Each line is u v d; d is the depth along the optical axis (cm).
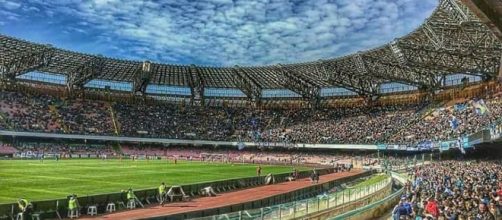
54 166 6094
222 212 2719
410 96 10419
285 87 11812
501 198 2492
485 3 1664
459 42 6875
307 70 10338
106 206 2875
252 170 6688
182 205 3191
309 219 2692
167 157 9962
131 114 11356
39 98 10406
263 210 2314
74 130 9781
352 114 10925
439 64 7881
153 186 4069
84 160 7894
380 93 10981
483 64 7925
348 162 8925
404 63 7988
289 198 3531
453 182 3497
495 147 6631
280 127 11300
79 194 3406
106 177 4778
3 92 9875
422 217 2084
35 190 3588
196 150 11125
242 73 11200
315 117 11394
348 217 2903
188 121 11744
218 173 5909
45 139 9356
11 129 8694
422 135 8169
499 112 6725
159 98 12306
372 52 8506
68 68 10481
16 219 2425
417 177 4500
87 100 11256
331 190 4428
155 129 10988
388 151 8944
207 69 11188
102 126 10369
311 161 9606
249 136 11138
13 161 6962
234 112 12319
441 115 8656
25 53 9062
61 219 2603
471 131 6581
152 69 11050
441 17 6372
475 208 2198
